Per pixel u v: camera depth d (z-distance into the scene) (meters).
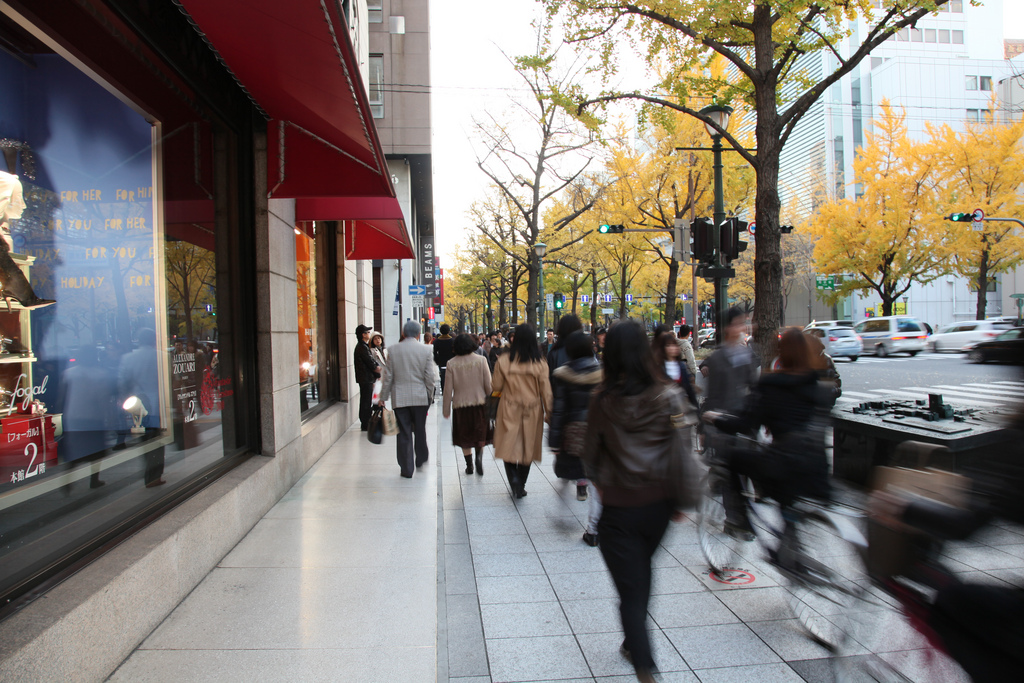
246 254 6.12
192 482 4.92
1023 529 1.84
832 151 51.62
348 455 9.09
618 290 46.19
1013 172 28.88
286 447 6.87
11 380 3.16
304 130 6.16
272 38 4.07
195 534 4.24
